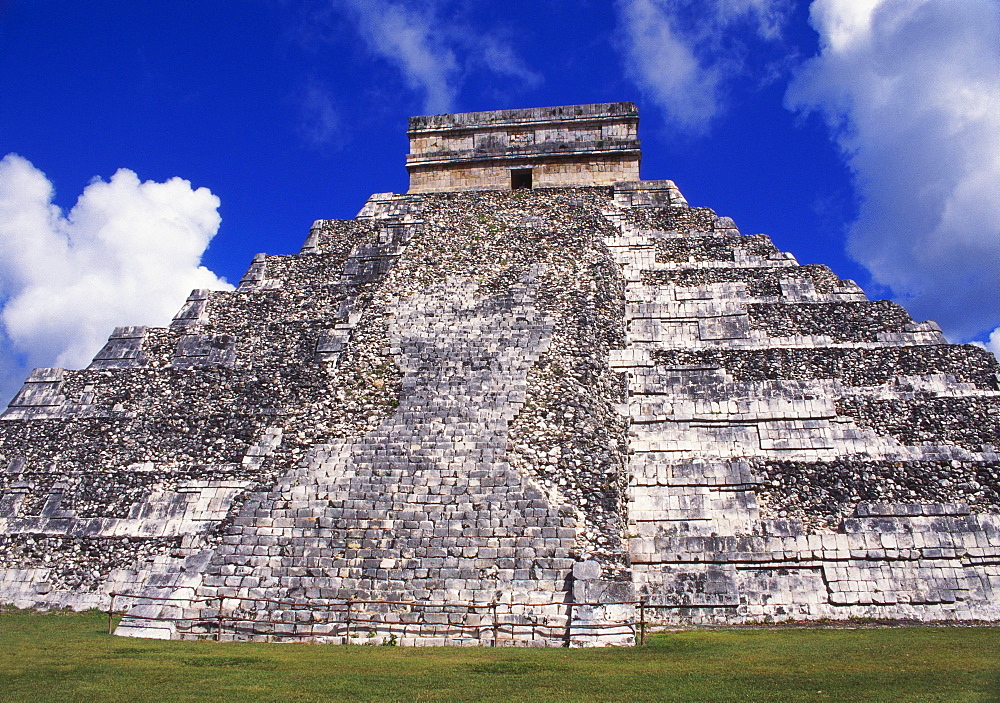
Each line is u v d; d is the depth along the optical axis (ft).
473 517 53.21
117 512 64.23
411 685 32.09
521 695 30.19
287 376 72.74
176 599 49.44
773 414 65.87
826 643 42.09
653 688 31.14
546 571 50.19
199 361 75.61
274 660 37.78
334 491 55.93
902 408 64.85
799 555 57.06
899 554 56.49
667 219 84.12
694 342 72.90
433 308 71.92
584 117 93.50
